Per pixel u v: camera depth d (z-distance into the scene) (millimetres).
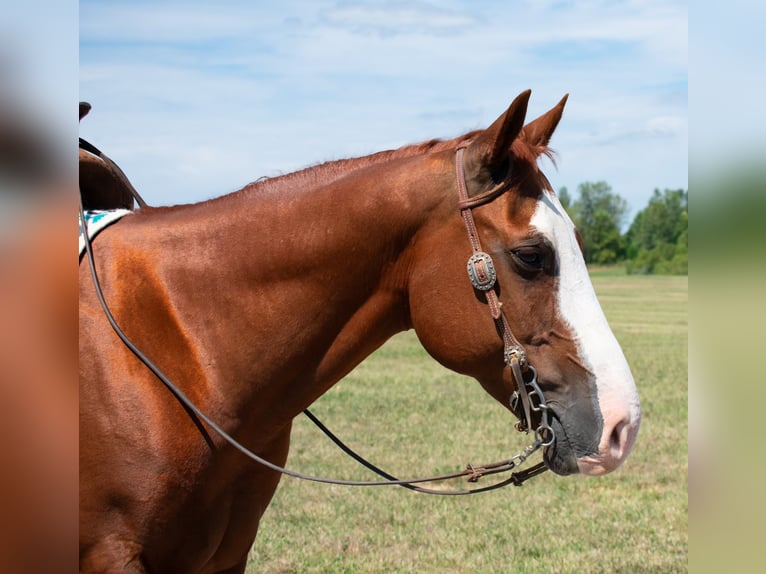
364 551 5633
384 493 6926
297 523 6180
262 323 2871
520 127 2715
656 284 49469
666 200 78875
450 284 2842
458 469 7605
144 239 2973
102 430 2738
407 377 13344
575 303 2740
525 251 2727
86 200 3432
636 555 5555
